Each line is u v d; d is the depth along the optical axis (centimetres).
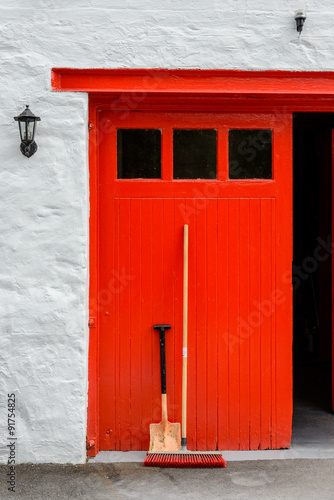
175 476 342
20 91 358
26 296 360
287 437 384
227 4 364
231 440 381
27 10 357
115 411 379
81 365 361
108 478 340
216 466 353
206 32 363
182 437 365
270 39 366
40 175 359
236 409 381
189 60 363
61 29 359
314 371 616
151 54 362
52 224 360
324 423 441
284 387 383
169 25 362
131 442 380
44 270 360
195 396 380
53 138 358
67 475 343
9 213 359
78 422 361
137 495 318
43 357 361
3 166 358
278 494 319
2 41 357
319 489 325
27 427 361
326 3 368
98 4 360
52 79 358
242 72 366
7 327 360
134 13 361
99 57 361
